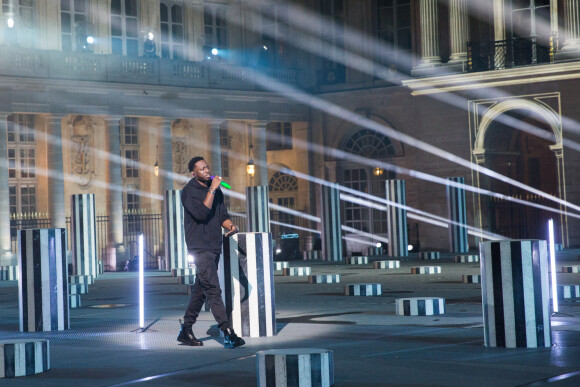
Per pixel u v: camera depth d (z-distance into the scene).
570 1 34.94
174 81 37.31
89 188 37.31
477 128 37.41
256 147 40.66
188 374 8.45
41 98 33.78
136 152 39.16
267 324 11.00
